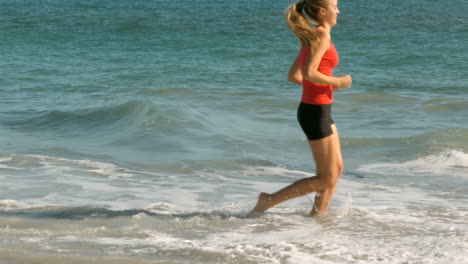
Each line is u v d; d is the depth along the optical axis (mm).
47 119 14062
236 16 51375
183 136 11781
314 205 6305
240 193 7824
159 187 8086
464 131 11992
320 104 5789
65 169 9078
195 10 57719
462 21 47812
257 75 23688
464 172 9398
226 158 10273
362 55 30219
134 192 7695
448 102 16688
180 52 31391
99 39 36531
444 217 6496
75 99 17891
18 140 11594
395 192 8023
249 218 6250
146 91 19453
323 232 5730
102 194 7527
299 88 20281
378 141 11672
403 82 21969
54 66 25938
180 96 18453
